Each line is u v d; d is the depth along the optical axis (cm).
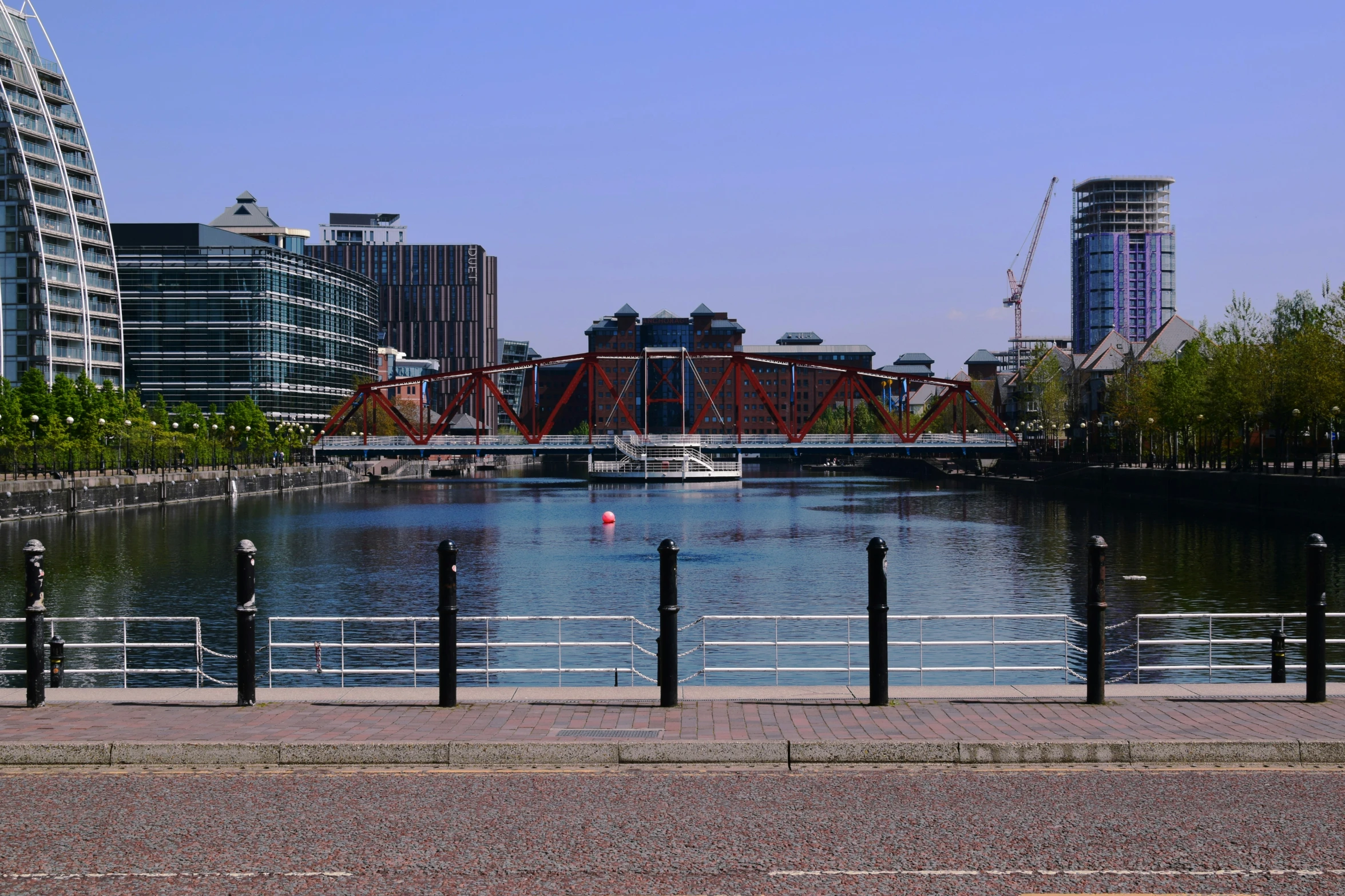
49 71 17238
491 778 1523
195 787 1483
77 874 1159
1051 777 1516
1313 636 1897
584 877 1147
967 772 1539
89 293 17575
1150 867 1169
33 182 16488
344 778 1527
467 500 15875
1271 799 1416
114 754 1606
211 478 15112
